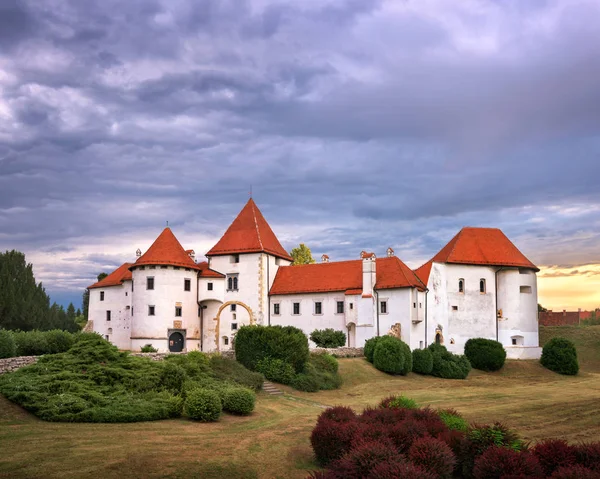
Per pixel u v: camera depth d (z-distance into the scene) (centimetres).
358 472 1543
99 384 2648
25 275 6331
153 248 5756
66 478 1592
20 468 1642
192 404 2580
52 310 6400
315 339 5494
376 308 5544
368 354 5006
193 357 3431
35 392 2378
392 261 5756
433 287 5850
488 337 6103
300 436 2348
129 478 1641
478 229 6538
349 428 1923
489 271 6228
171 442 2077
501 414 3064
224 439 2206
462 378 5103
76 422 2280
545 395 3981
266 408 3103
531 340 6209
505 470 1566
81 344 2967
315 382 3938
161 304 5569
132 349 5562
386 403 2488
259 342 3950
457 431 1909
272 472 1842
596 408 3284
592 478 1417
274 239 6488
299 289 5962
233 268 6084
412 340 5334
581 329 7644
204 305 6028
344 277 5866
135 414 2414
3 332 3022
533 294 6319
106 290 6344
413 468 1454
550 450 1677
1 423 2134
